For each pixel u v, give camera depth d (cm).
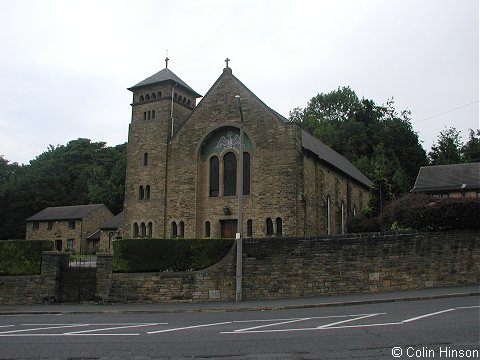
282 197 3384
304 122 9331
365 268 2292
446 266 2256
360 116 9488
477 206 2258
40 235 7425
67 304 2420
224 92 3731
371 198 4541
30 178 9144
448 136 9006
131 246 2453
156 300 2352
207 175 3738
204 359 954
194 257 2402
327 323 1360
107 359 987
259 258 2358
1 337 1291
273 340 1123
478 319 1280
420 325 1229
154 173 3881
